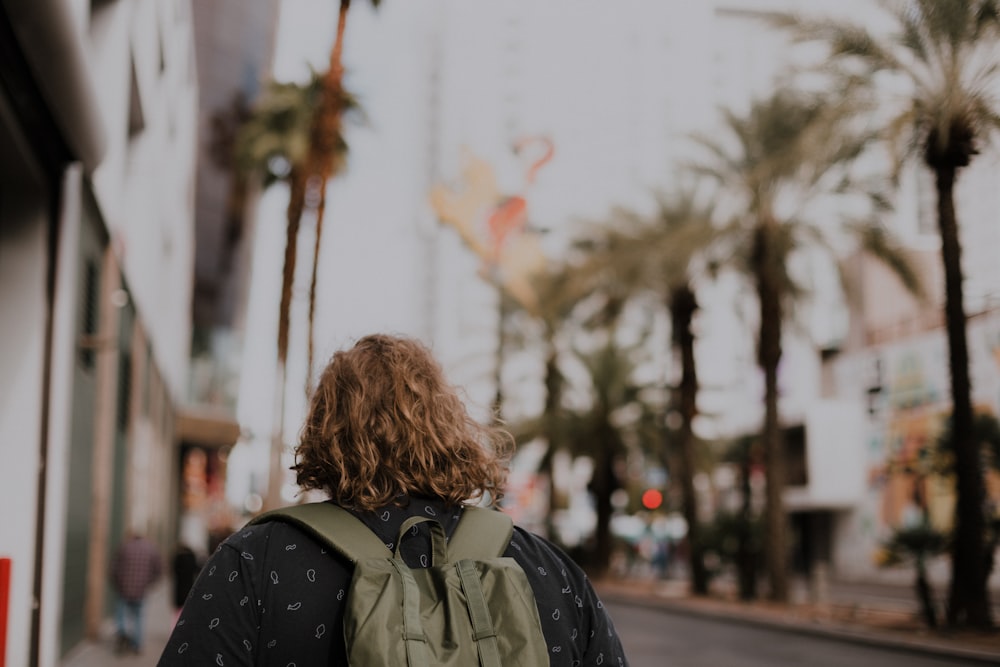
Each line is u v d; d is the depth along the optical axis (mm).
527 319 38906
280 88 24938
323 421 1758
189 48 33250
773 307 24562
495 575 1621
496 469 1867
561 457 38906
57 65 7715
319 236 22672
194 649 1561
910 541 18781
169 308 32688
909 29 17547
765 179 23078
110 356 16031
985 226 64625
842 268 24297
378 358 1820
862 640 16594
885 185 21031
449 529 1723
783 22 18625
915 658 14789
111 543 17375
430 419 1771
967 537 17547
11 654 9086
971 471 17625
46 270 9766
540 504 59250
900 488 38219
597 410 37344
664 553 39531
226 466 60781
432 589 1584
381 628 1493
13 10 6664
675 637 17891
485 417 2002
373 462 1691
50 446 9914
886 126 18141
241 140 24969
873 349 40625
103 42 14047
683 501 29078
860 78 18266
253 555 1620
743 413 53188
